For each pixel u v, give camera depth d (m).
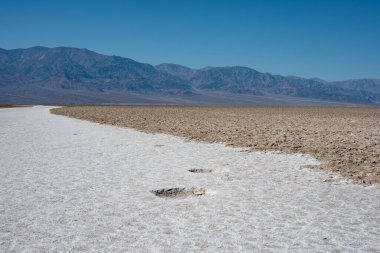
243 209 8.12
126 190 9.55
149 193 9.30
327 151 15.42
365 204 8.51
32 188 9.69
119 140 19.34
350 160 13.41
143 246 6.30
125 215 7.73
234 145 17.34
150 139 19.78
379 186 10.07
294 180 10.68
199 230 6.96
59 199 8.77
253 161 13.46
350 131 24.08
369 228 7.10
